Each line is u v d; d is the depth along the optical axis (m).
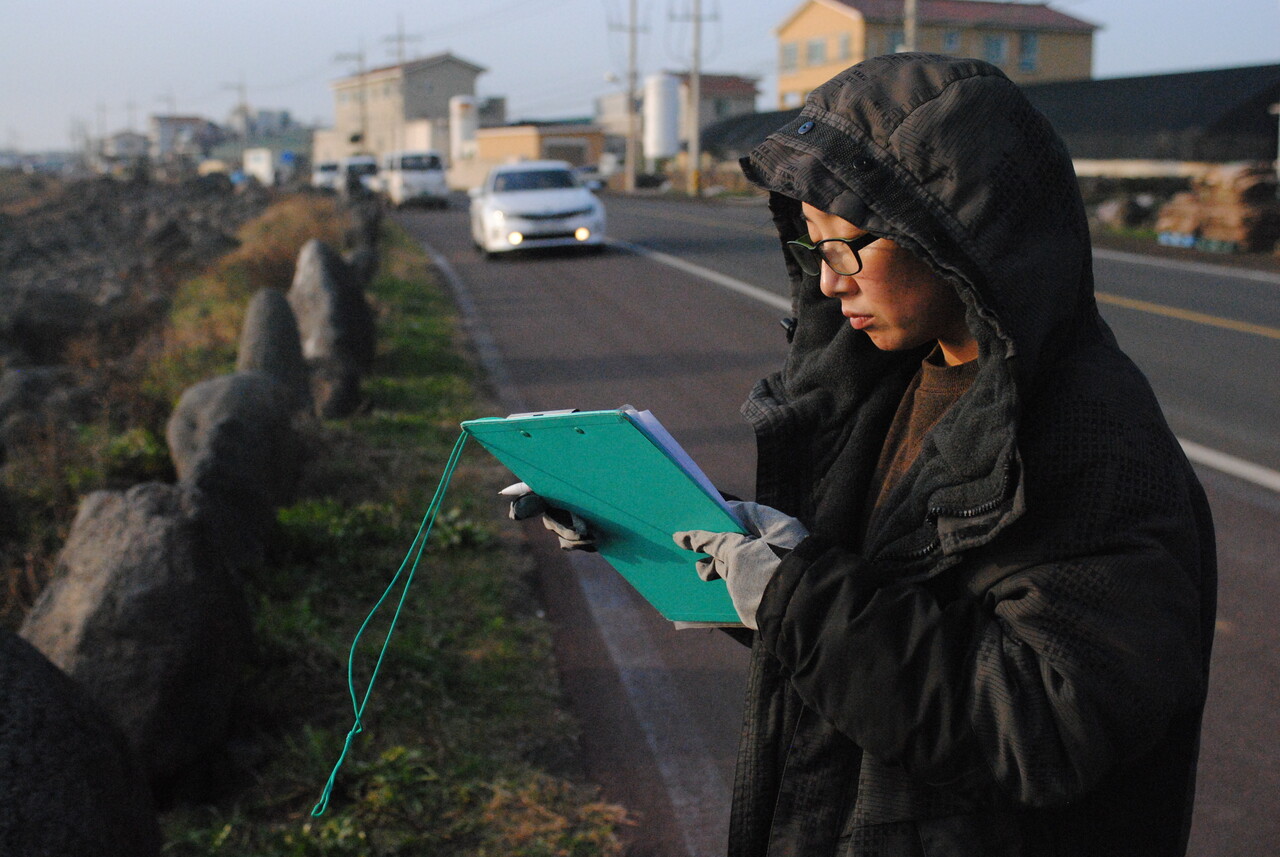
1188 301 12.95
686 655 4.15
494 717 3.63
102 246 31.39
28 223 38.50
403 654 3.97
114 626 3.12
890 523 1.17
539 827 3.02
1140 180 29.11
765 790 1.31
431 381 9.05
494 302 14.02
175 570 3.24
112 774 2.18
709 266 17.03
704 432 7.55
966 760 1.01
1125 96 35.59
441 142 81.88
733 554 1.18
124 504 3.43
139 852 2.22
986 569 1.06
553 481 1.30
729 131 53.22
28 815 1.93
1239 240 17.92
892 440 1.33
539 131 65.75
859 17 53.88
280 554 4.96
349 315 9.23
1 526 5.84
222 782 3.25
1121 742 0.98
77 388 8.64
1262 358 9.69
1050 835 1.10
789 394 1.46
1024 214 1.04
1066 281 1.07
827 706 1.07
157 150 159.25
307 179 62.28
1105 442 1.03
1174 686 0.99
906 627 1.04
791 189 1.12
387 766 3.25
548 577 4.91
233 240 23.00
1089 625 0.99
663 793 3.23
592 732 3.59
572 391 8.92
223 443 4.91
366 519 5.38
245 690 3.56
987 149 1.05
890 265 1.13
